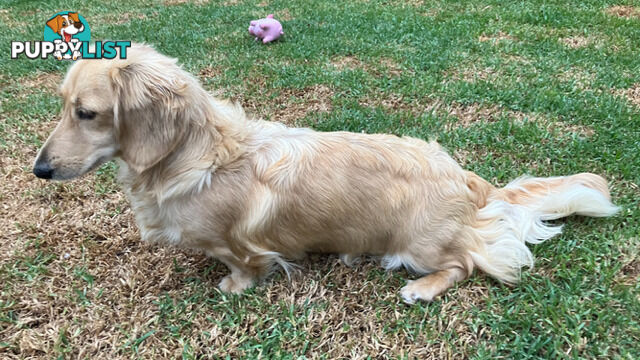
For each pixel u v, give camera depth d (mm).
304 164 502
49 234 631
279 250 543
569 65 1021
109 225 649
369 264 584
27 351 484
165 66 457
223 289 562
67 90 439
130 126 450
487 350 471
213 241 512
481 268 541
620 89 927
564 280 538
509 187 605
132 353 485
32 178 732
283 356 479
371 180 511
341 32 1258
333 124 831
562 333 476
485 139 776
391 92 944
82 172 455
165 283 568
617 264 546
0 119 893
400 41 1188
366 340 495
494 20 1310
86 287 559
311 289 555
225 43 1219
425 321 510
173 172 470
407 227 527
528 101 876
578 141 752
